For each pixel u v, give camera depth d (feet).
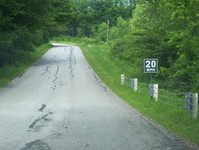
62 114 33.58
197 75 49.11
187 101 32.27
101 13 441.27
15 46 123.13
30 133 24.36
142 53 72.90
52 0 83.71
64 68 110.01
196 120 30.25
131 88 63.62
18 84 71.46
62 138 22.80
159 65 73.31
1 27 78.79
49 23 96.02
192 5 31.32
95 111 35.96
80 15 440.86
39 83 72.90
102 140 22.31
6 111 35.53
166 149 20.11
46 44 237.86
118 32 205.46
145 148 20.31
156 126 27.63
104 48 197.77
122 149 20.06
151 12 75.56
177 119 31.30
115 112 35.42
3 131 25.04
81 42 351.25
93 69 107.24
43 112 34.86
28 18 81.92
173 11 38.55
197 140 22.29
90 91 58.75
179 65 50.47
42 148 20.15
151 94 47.24
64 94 54.03
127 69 101.50
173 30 58.23
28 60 132.36
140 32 73.31
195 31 37.27
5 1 69.05
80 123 28.58
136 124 28.40
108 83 72.64
